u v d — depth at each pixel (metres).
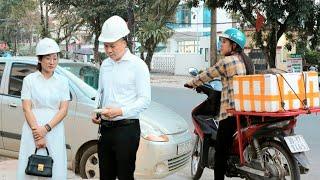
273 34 17.34
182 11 45.69
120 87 4.02
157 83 29.16
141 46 35.06
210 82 6.09
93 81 6.94
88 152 6.08
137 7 30.98
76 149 6.16
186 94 19.94
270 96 4.89
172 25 46.41
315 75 5.15
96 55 34.50
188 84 5.80
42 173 4.29
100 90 4.21
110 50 3.99
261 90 4.96
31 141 4.45
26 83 4.45
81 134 6.09
